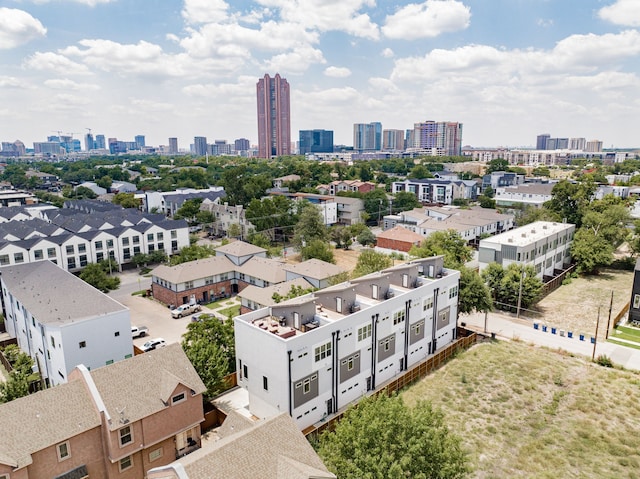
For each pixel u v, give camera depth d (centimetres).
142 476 3247
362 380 4384
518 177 19000
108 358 4547
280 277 7006
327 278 6550
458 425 3950
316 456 2559
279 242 11569
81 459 2984
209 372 3978
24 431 2778
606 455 3541
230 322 4697
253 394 4025
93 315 4462
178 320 6519
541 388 4559
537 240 7531
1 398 3656
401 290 5047
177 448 3447
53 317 4462
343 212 13812
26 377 3928
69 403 3042
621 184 17700
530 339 5766
